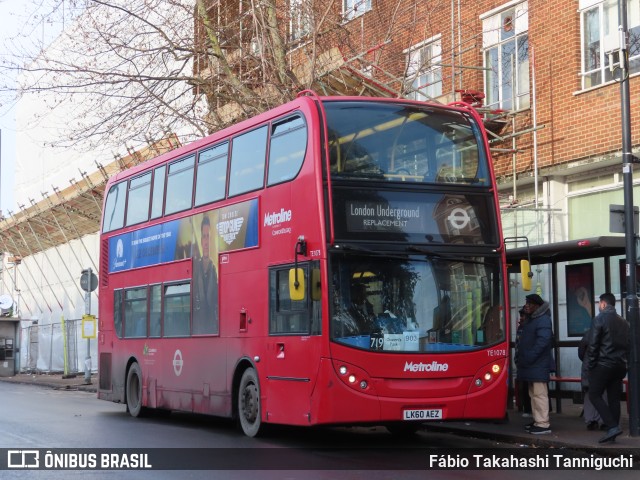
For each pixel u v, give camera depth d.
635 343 12.30
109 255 20.16
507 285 12.71
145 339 17.88
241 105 19.58
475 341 12.36
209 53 19.62
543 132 19.16
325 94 20.33
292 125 12.99
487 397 12.31
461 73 21.28
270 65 19.08
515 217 19.61
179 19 20.00
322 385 11.81
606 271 14.78
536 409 13.42
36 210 38.62
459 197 12.69
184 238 16.33
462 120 13.04
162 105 19.95
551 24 19.06
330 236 11.97
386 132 12.57
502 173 20.23
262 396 13.34
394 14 19.89
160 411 18.66
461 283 12.44
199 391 15.42
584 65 18.47
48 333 41.66
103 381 20.02
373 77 21.22
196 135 20.84
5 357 44.28
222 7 20.22
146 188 18.42
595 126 17.95
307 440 13.84
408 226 12.34
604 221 18.12
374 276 12.10
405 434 14.73
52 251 42.66
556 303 15.83
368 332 11.94
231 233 14.55
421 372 12.04
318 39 19.67
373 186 12.30
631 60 17.41
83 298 38.38
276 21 19.41
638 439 12.33
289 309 12.68
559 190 19.09
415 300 12.19
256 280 13.65
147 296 17.88
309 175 12.29
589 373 12.17
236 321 14.22
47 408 20.84
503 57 20.52
